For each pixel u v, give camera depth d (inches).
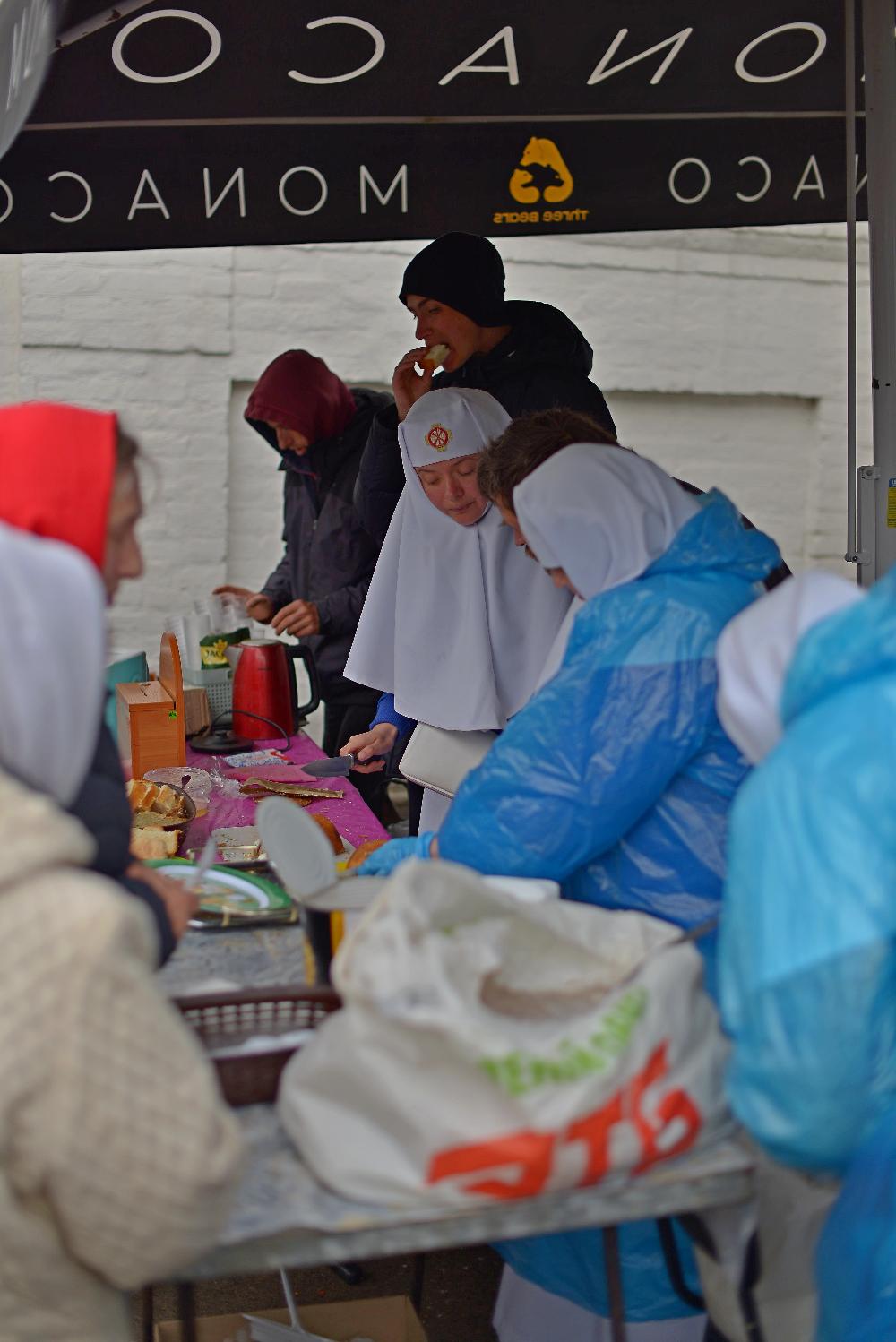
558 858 65.1
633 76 127.9
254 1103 55.9
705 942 64.9
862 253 229.5
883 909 43.2
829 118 144.4
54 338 212.2
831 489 236.7
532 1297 77.1
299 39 123.5
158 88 125.2
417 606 110.2
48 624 43.5
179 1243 43.1
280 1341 76.3
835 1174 49.8
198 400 218.1
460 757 108.6
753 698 51.8
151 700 119.6
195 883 64.1
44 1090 40.6
